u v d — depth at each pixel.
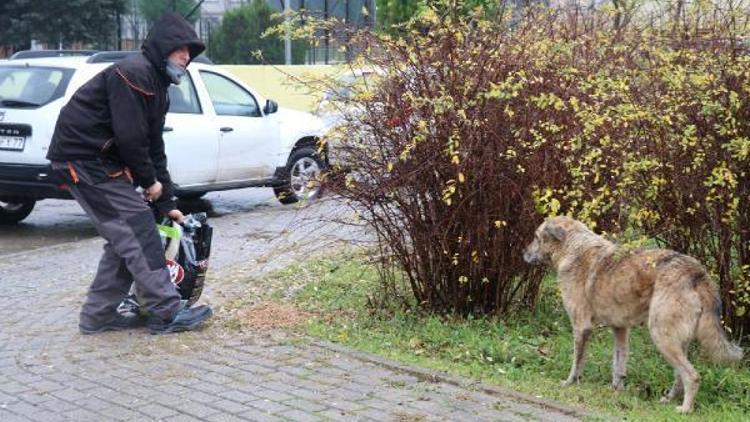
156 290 6.91
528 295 7.51
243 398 5.65
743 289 6.41
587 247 6.04
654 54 6.63
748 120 6.16
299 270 9.27
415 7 13.20
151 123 6.88
